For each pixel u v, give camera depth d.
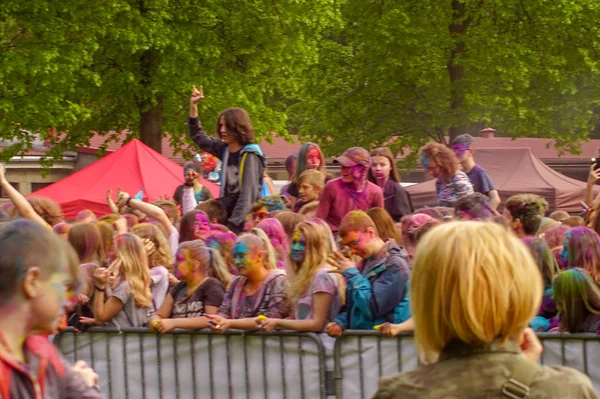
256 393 7.39
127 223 10.55
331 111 35.56
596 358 6.54
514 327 2.82
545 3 31.95
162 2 26.33
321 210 9.66
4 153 27.52
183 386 7.61
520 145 47.81
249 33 28.80
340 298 7.14
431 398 2.81
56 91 25.17
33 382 3.05
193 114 10.69
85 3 25.28
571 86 33.50
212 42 28.38
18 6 24.66
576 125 34.91
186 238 9.14
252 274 7.41
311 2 29.03
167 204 12.13
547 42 33.09
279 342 7.29
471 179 11.50
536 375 2.78
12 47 25.03
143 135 29.53
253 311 7.40
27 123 25.25
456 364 2.84
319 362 7.17
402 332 6.95
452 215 8.66
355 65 35.09
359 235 7.03
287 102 46.75
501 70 31.95
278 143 45.09
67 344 7.86
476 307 2.78
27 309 3.08
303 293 7.22
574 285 6.51
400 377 2.93
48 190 19.33
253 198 10.16
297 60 29.84
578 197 25.72
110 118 30.23
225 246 8.46
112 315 7.73
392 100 35.16
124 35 25.67
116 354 7.77
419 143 35.66
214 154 10.59
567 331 6.63
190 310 7.64
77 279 3.26
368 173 10.90
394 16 32.09
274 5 28.67
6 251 3.05
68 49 25.11
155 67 28.47
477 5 33.03
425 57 33.78
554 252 8.19
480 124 53.50
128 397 7.77
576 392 2.76
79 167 40.53
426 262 2.89
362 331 7.06
